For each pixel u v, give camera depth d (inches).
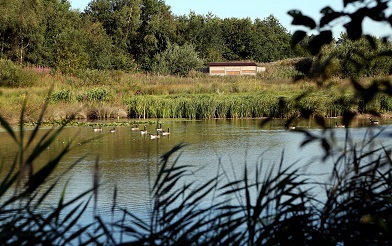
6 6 2731.3
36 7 2859.3
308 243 189.2
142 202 421.1
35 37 2847.0
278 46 4419.3
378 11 139.9
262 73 2755.9
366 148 399.5
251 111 1473.9
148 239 182.4
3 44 2812.5
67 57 2336.4
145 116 1534.2
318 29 145.1
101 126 1227.9
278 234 188.2
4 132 1049.5
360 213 184.9
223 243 182.9
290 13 145.2
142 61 3666.3
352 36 145.4
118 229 287.3
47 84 1852.9
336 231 185.6
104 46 3019.2
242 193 404.8
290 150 753.0
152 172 597.6
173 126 1232.8
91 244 243.0
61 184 521.7
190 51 3159.5
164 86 1964.8
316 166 538.0
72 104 1473.9
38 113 1305.4
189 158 709.9
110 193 474.9
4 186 148.0
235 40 4323.3
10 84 1696.6
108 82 1995.6
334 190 195.9
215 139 943.7
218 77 2630.4
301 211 209.8
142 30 3863.2
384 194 195.5
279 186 197.6
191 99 1546.5
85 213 379.6
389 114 1248.8
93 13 4072.3
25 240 156.6
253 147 814.5
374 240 177.2
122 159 714.2
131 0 3983.8
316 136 158.2
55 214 161.2
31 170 152.9
